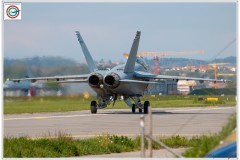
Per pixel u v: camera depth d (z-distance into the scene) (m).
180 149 63.31
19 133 86.50
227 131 41.53
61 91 125.25
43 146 61.72
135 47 142.25
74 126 100.81
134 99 151.75
